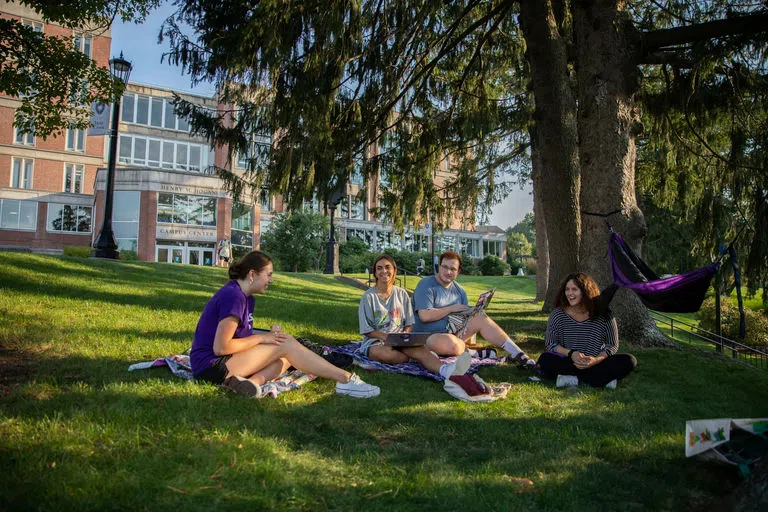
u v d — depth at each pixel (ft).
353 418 12.05
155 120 124.77
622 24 27.20
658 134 36.47
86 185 122.11
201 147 129.08
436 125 37.86
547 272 58.59
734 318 43.47
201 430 10.21
